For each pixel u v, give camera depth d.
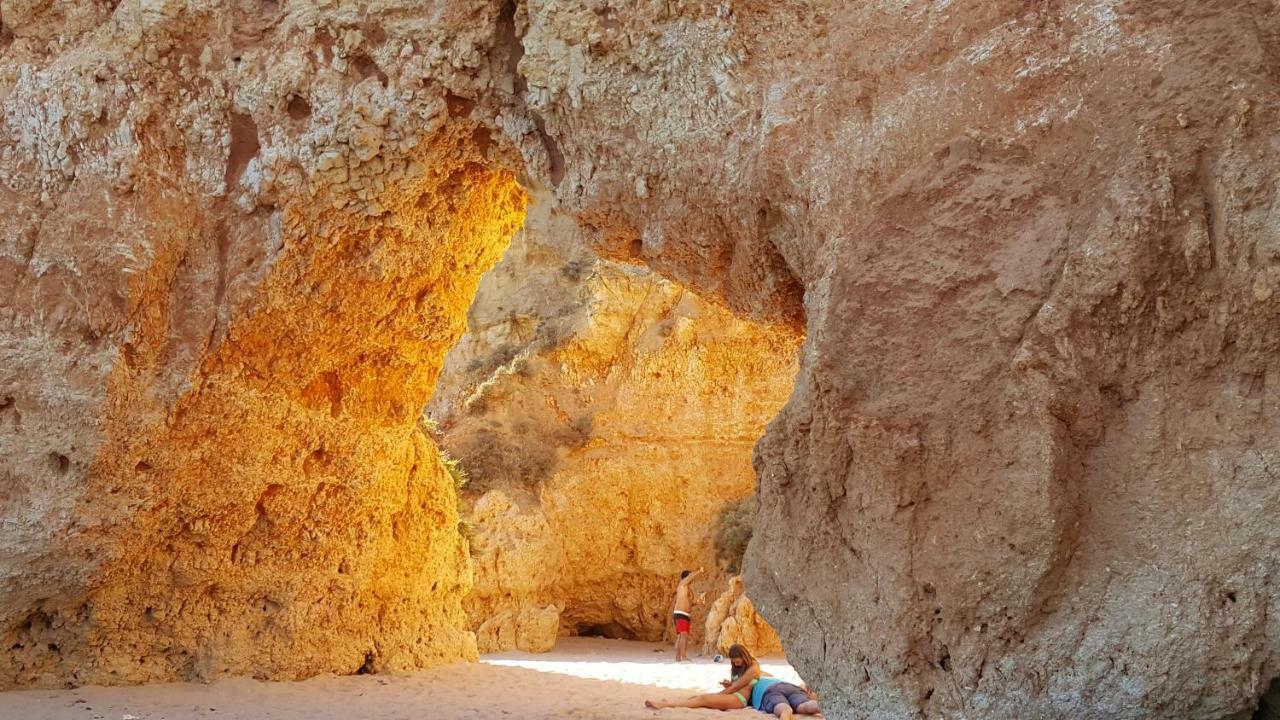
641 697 9.81
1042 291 6.00
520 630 15.23
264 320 9.50
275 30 9.24
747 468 17.22
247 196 9.25
